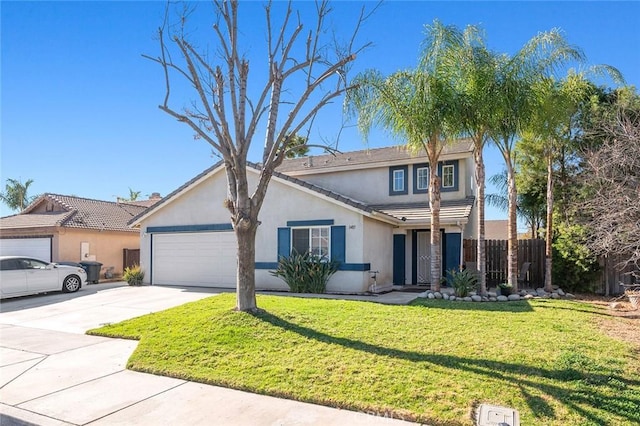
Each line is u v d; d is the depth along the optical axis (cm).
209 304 1080
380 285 1584
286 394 535
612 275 1413
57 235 2053
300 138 1855
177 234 1806
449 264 1619
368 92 1205
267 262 1597
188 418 478
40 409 511
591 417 443
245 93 923
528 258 1608
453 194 1748
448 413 462
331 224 1484
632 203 873
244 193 900
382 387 533
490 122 1198
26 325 1018
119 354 743
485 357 629
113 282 2072
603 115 1356
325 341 720
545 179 1980
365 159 1962
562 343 699
